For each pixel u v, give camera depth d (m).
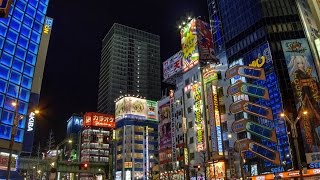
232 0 88.44
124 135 132.12
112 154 139.25
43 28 71.12
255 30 77.38
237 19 84.12
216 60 91.12
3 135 56.09
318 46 70.00
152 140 134.88
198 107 84.44
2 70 58.91
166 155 96.50
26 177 87.88
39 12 70.75
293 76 68.50
